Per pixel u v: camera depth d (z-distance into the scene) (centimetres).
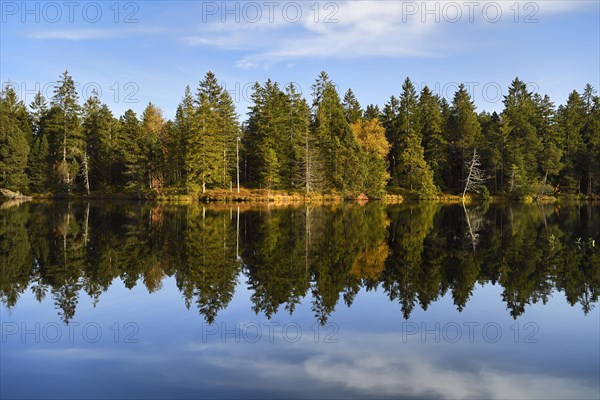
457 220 3138
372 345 804
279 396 612
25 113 6938
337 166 6062
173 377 669
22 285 1192
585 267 1480
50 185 6097
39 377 669
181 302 1053
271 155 5747
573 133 6962
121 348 781
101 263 1477
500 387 645
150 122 8225
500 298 1113
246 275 1331
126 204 4778
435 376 679
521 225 2795
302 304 1050
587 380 669
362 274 1371
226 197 5472
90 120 6794
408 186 6688
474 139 6856
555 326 910
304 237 2138
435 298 1111
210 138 5516
